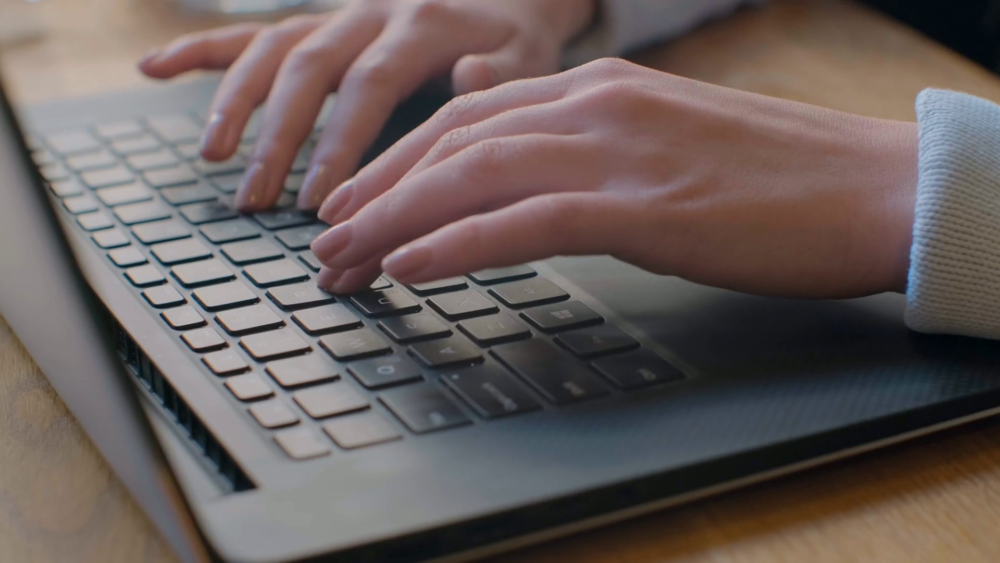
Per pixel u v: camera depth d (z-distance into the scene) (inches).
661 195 14.2
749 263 14.4
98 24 32.0
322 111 23.6
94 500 11.0
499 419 11.6
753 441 11.3
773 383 12.8
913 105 25.0
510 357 13.1
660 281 15.7
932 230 13.9
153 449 9.8
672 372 12.9
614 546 10.7
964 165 14.3
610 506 10.5
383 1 23.3
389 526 9.6
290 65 21.0
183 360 12.6
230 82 21.3
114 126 22.7
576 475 10.5
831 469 12.3
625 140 15.0
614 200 13.9
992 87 27.1
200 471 10.9
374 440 11.1
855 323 14.7
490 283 15.3
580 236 13.7
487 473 10.5
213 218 17.8
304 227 17.6
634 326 14.2
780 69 27.8
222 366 12.5
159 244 16.5
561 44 26.4
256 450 10.8
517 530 10.1
